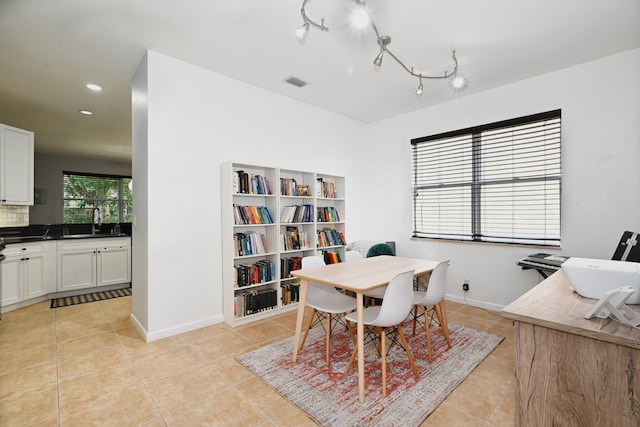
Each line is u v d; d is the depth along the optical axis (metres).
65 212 6.69
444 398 1.87
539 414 1.10
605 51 2.70
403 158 4.37
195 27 2.35
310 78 3.27
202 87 3.04
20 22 2.25
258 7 2.12
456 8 2.12
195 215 2.99
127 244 4.81
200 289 3.01
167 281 2.80
